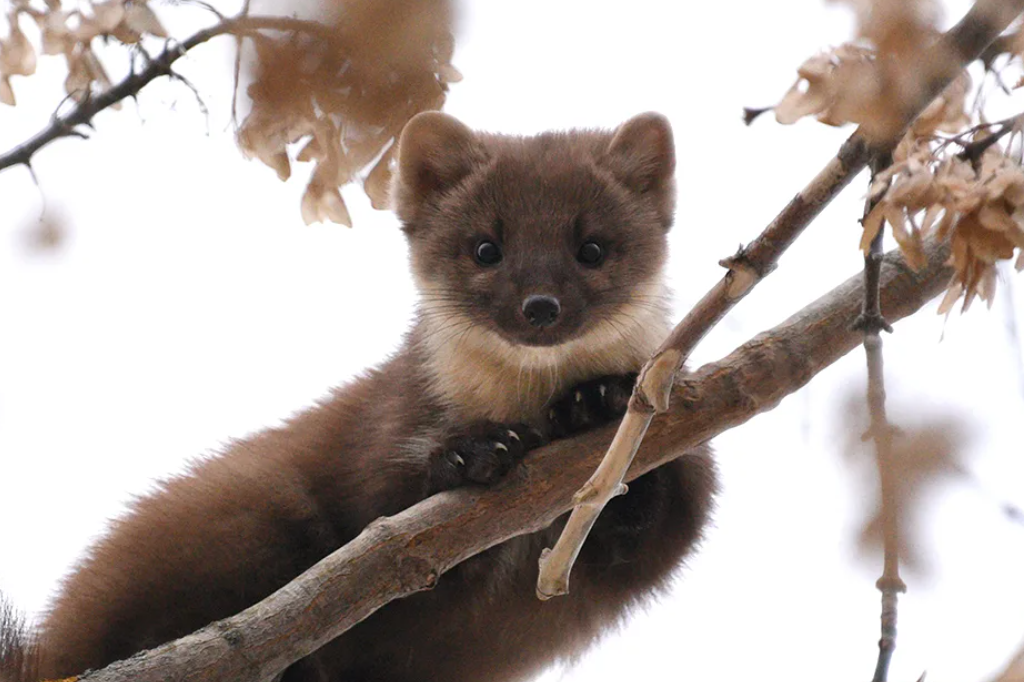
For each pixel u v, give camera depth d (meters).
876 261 8.63
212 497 13.45
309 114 9.72
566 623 13.13
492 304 12.86
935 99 7.46
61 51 10.31
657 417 10.97
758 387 11.08
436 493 11.38
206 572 13.05
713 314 8.80
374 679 13.39
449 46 8.42
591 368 12.84
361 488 12.95
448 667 13.34
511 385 12.84
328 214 11.09
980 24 6.58
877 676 7.55
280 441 14.14
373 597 10.09
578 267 13.02
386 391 13.96
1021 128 8.00
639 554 12.63
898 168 7.99
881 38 6.68
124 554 13.20
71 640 12.83
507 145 14.28
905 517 7.27
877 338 8.30
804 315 11.39
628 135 14.13
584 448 11.24
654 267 13.51
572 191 13.35
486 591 12.49
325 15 8.38
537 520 10.96
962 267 8.17
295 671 12.91
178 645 9.35
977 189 7.84
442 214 13.85
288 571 13.20
